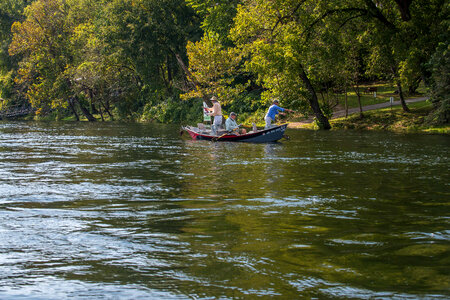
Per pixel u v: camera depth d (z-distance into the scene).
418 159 12.98
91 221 5.92
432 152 14.75
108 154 15.15
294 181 9.31
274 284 3.72
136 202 7.20
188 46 42.91
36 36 54.22
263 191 8.16
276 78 30.05
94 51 54.31
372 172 10.53
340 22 27.11
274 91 30.62
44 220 5.99
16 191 8.23
